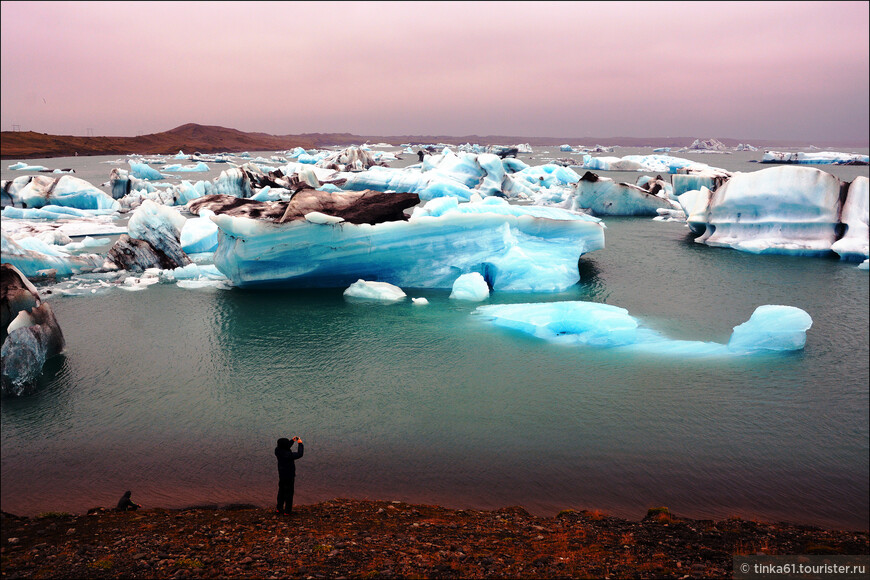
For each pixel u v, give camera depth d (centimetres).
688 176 6097
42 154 17138
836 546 962
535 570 789
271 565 802
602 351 2075
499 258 3020
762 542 966
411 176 6531
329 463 1341
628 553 886
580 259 3725
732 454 1399
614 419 1566
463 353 2052
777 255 3872
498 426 1521
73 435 1477
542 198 6469
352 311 2564
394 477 1284
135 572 788
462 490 1235
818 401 1684
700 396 1712
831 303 2733
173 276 3253
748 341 2102
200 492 1226
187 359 1998
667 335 2280
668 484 1268
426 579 750
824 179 3859
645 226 5144
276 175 7162
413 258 2970
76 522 1045
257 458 1366
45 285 3045
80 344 2147
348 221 2911
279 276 2895
